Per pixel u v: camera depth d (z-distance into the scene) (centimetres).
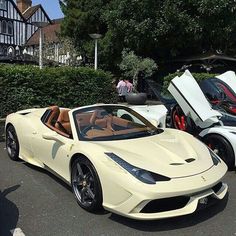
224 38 2011
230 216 415
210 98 711
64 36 2527
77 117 502
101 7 2327
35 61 2583
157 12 1922
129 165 390
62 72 1084
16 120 639
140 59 2000
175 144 460
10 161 653
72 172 457
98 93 1174
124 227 389
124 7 1977
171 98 753
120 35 2078
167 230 381
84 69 1141
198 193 384
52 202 460
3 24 4062
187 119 694
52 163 516
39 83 1025
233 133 591
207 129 626
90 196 424
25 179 552
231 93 690
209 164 420
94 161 410
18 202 461
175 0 1892
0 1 4034
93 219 409
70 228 388
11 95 966
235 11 1925
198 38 1944
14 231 380
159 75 2256
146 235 371
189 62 2134
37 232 379
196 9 1942
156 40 1959
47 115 584
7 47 4119
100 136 477
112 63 2273
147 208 374
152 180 372
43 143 539
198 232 377
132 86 1838
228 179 559
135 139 471
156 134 502
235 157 586
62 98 1083
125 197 376
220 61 2158
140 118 548
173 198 373
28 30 4372
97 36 1661
